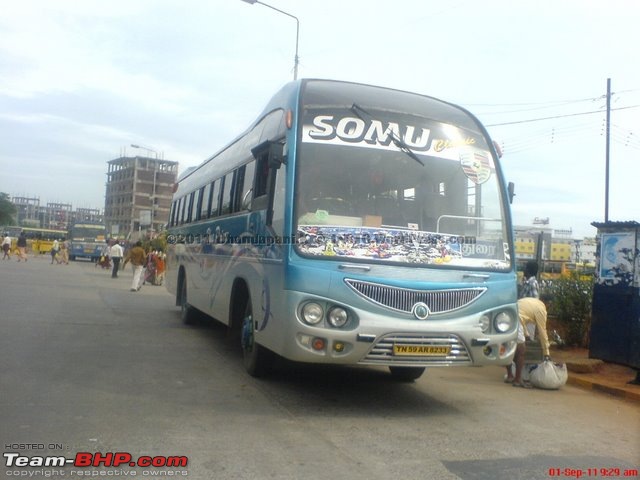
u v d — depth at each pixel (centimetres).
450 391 839
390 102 745
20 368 793
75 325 1209
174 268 1488
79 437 542
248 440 558
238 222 909
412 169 708
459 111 781
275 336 671
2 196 10125
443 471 509
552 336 1194
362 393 777
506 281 694
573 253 3756
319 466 502
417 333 636
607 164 2892
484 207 720
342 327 631
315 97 720
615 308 960
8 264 3394
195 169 1423
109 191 12838
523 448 590
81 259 5344
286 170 688
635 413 784
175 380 784
